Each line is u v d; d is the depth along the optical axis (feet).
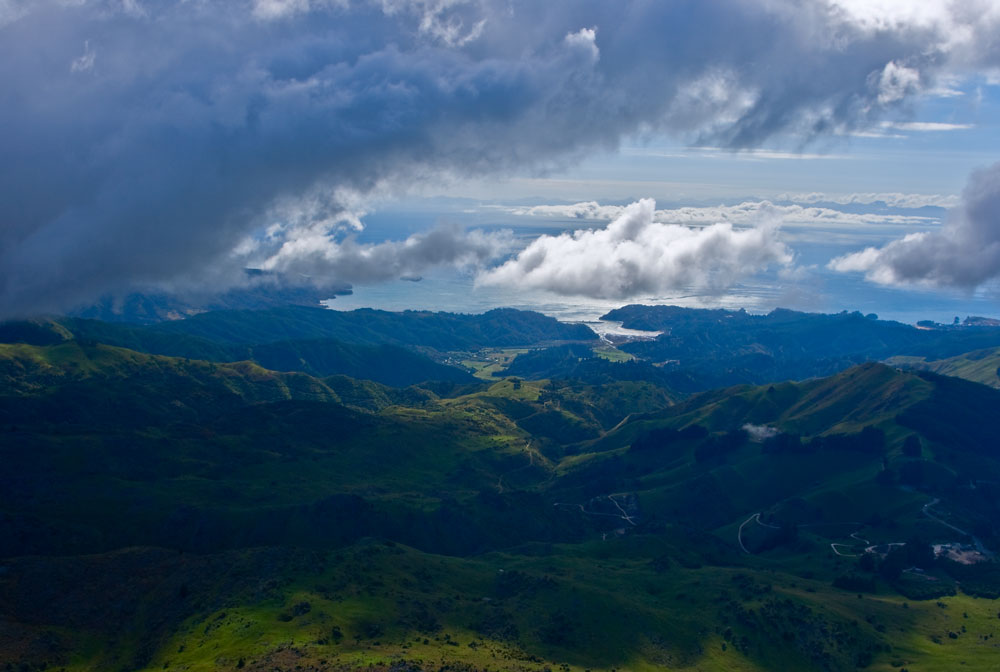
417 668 586.04
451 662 612.70
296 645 608.60
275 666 577.02
